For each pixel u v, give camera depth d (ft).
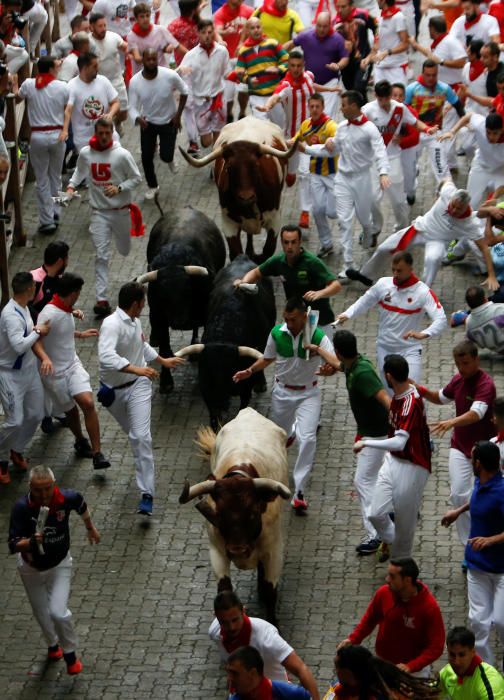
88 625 36.65
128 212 51.85
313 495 41.93
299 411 40.52
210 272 47.32
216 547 34.53
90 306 53.36
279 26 67.62
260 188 51.44
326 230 55.72
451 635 29.17
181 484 42.88
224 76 64.23
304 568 38.63
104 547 39.93
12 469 43.83
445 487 41.93
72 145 63.93
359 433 38.14
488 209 49.80
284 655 29.55
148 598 37.73
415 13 75.51
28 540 33.17
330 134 54.19
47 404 43.86
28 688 34.53
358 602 37.14
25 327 41.50
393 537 37.37
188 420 46.32
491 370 47.65
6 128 56.29
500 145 53.72
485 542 32.60
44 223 58.65
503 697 29.09
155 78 59.67
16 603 37.88
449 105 60.85
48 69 56.65
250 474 33.94
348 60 65.51
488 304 46.52
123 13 69.10
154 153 63.52
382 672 27.07
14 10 57.00
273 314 45.37
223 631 29.40
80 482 43.09
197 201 61.57
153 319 46.57
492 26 66.18
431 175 63.31
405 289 42.19
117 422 45.11
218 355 41.91
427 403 46.47
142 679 34.65
